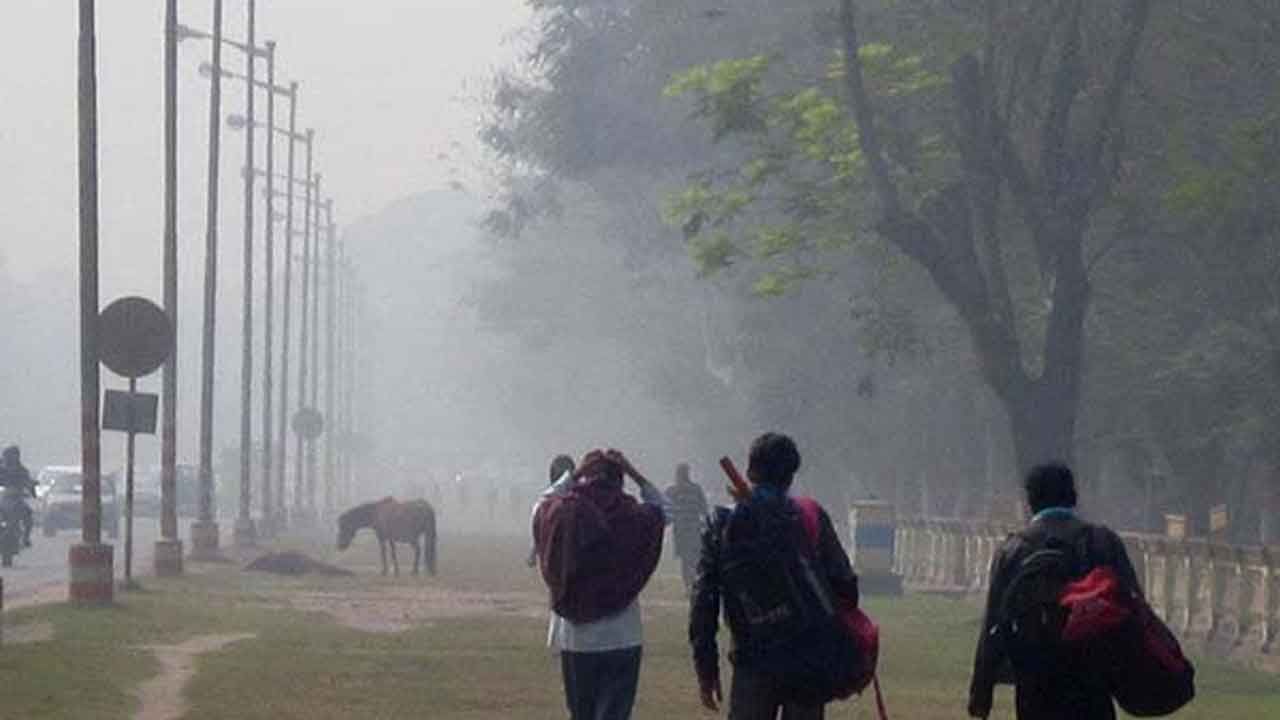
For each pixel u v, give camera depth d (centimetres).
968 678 4144
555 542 2397
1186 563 5081
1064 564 1906
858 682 1986
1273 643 4441
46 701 3269
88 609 5056
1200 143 5494
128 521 5856
